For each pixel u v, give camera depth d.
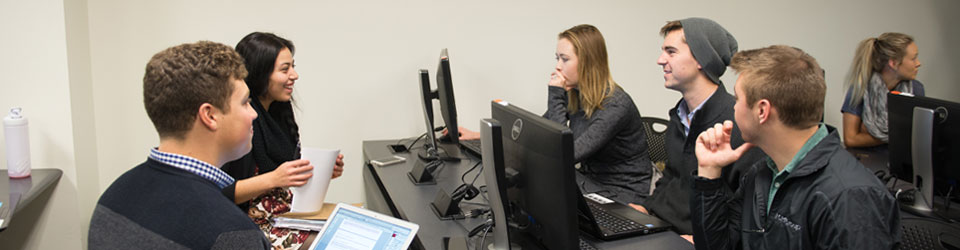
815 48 3.58
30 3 2.15
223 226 0.89
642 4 3.21
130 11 2.52
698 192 1.28
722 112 1.62
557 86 2.33
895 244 1.02
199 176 0.96
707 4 3.32
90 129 2.49
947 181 1.71
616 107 2.04
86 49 2.44
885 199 1.02
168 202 0.90
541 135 1.15
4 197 1.81
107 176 2.63
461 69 3.01
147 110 0.97
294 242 1.62
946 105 1.68
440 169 2.21
